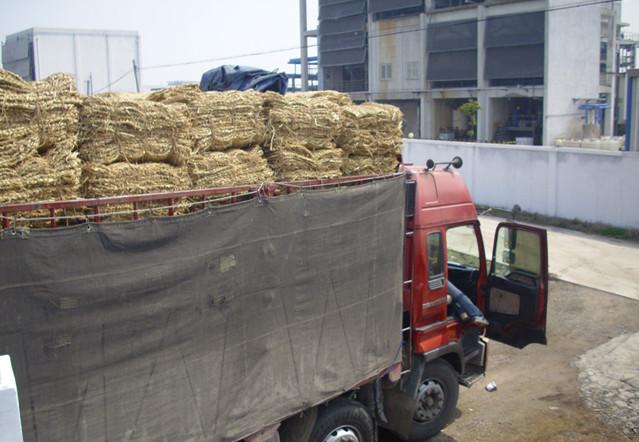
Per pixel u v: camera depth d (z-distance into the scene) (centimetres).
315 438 543
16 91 377
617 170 1677
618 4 4938
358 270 540
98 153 416
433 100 4622
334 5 5084
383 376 607
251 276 448
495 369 880
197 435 422
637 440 687
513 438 691
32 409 345
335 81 5334
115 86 2255
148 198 417
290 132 531
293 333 486
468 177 2058
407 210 626
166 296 396
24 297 336
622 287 1247
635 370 864
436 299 649
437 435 694
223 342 434
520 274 728
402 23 4650
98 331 366
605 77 4562
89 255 358
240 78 706
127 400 384
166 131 445
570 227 1747
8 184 369
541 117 4225
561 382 835
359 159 589
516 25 3969
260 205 448
